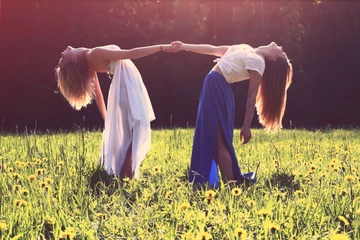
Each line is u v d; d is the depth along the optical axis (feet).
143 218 12.77
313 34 105.70
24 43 94.17
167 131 50.06
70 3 95.04
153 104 100.53
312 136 39.88
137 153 20.79
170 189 16.60
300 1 106.93
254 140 37.88
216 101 19.21
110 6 98.22
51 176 17.42
